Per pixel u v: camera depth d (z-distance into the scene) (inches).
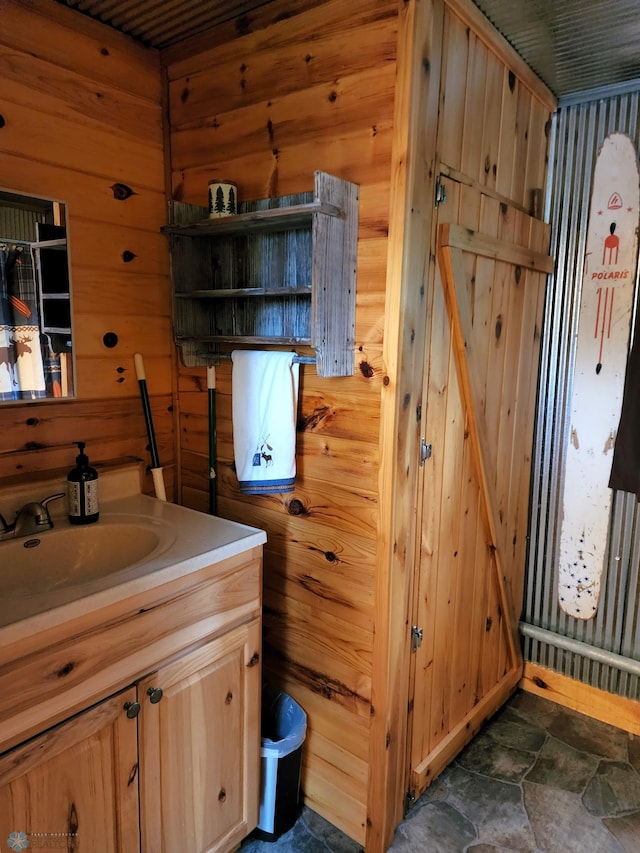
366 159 56.1
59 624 42.8
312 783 69.8
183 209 67.8
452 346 65.4
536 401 89.0
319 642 66.7
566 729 85.6
